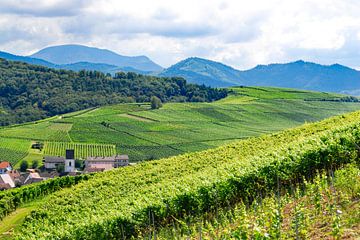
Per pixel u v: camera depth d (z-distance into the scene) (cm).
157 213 2542
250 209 2223
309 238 1470
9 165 11981
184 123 16375
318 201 1750
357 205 1625
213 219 2342
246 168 2647
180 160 4759
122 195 3803
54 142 14725
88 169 12194
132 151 13812
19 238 3288
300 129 4547
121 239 2562
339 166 2491
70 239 2719
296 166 2467
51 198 4500
